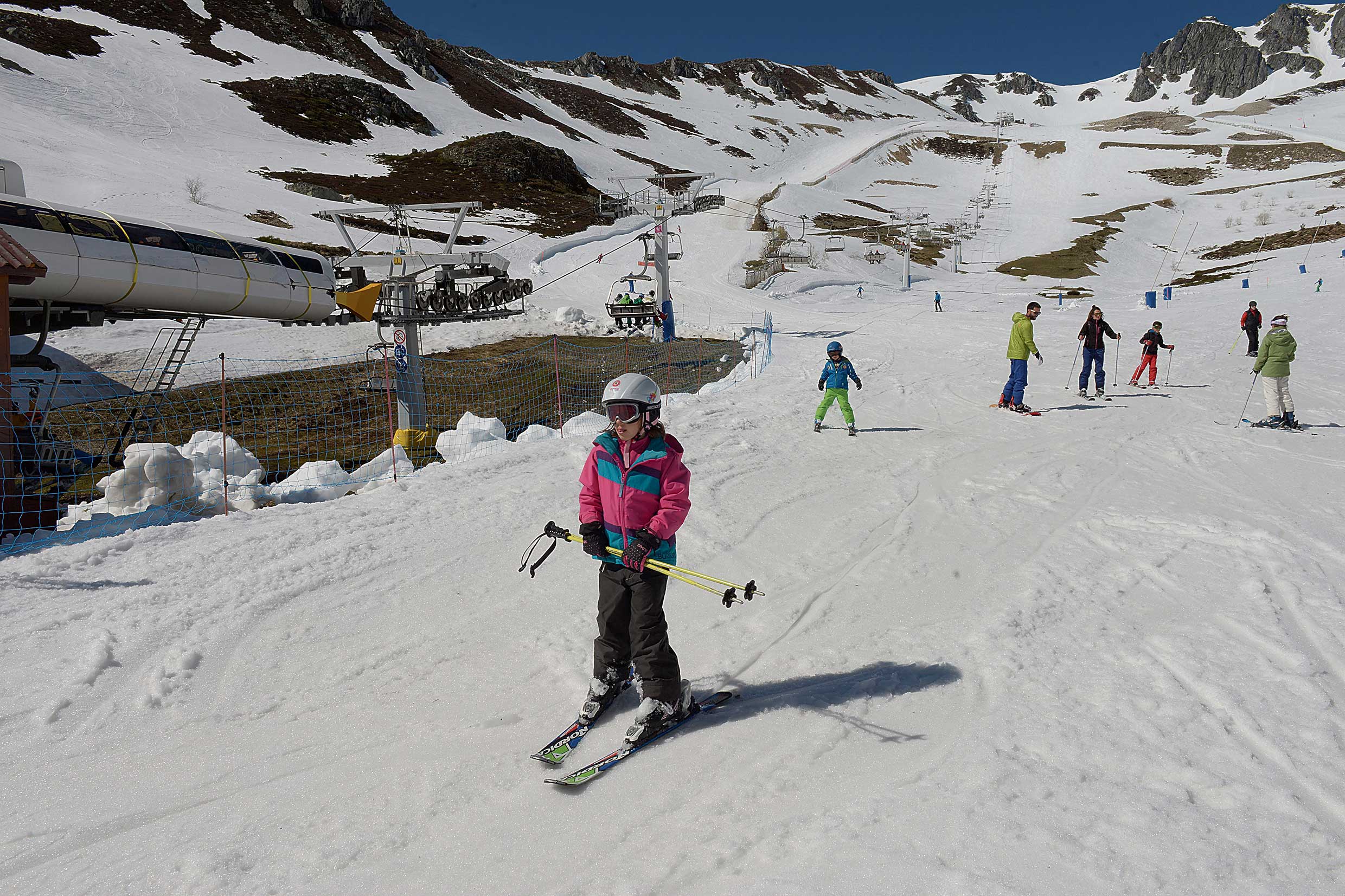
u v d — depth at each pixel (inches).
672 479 135.5
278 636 183.2
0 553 254.4
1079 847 101.4
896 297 2142.0
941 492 313.0
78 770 130.6
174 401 784.3
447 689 159.0
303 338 1262.3
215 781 127.5
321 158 3078.2
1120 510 278.5
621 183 4175.7
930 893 94.3
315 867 106.1
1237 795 112.0
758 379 700.0
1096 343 553.6
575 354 1162.6
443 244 2241.6
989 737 131.5
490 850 108.7
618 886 99.8
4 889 103.1
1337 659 157.2
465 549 248.8
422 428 735.1
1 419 289.4
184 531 260.5
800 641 178.2
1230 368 697.0
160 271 558.9
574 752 134.0
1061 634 174.6
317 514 283.7
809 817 112.3
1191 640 168.1
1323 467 342.3
